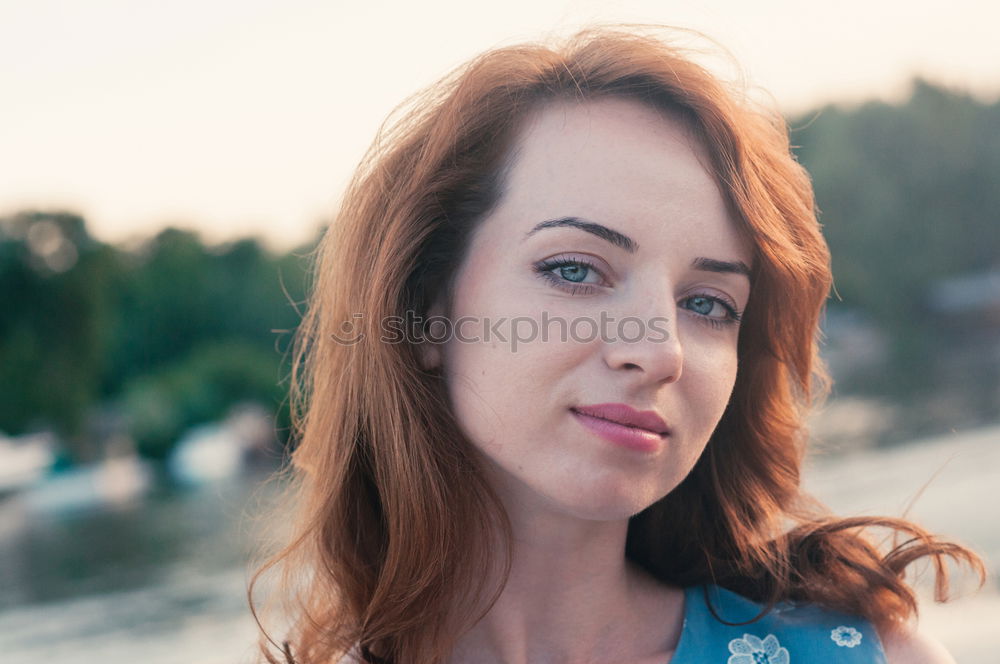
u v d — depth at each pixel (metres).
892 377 22.53
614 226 1.51
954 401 15.98
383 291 1.72
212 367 32.47
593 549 1.69
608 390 1.48
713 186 1.58
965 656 3.06
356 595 1.84
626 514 1.51
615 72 1.59
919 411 15.08
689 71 1.59
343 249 1.92
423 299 1.71
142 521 14.97
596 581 1.71
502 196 1.60
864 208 35.50
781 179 1.76
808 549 1.80
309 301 2.31
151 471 25.88
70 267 34.62
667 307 1.50
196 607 7.42
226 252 43.09
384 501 1.77
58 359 33.72
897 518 1.84
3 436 32.22
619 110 1.58
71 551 12.36
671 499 1.87
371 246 1.82
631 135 1.57
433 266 1.69
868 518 1.83
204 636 6.28
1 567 11.59
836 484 8.78
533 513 1.66
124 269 38.97
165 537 12.48
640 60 1.59
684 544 1.87
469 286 1.62
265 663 2.08
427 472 1.69
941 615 3.58
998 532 5.51
